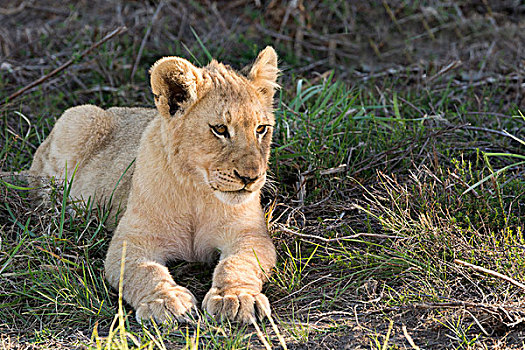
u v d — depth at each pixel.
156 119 7.81
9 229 8.52
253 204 7.85
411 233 7.65
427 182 9.05
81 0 16.69
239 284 6.71
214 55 13.96
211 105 7.07
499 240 7.52
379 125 10.83
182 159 7.26
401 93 12.43
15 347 6.09
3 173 9.54
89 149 9.29
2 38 14.78
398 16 15.43
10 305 6.89
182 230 7.75
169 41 14.95
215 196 7.45
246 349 5.76
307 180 9.60
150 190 7.46
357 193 9.24
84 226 8.17
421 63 13.69
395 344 5.80
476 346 5.73
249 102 7.18
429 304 6.19
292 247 8.08
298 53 14.50
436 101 12.12
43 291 7.16
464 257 7.22
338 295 6.91
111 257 7.30
